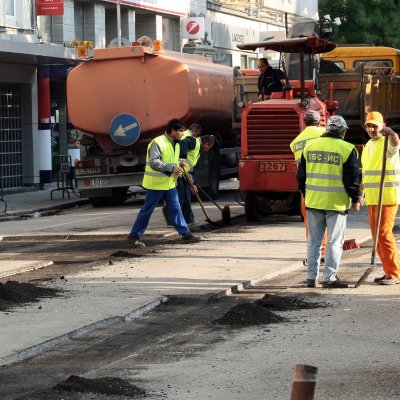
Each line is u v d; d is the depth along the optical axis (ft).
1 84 146.00
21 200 131.95
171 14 191.93
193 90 117.70
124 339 45.60
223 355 42.14
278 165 92.63
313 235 58.44
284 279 61.46
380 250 59.52
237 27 226.38
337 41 240.94
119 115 117.50
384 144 58.85
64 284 59.11
